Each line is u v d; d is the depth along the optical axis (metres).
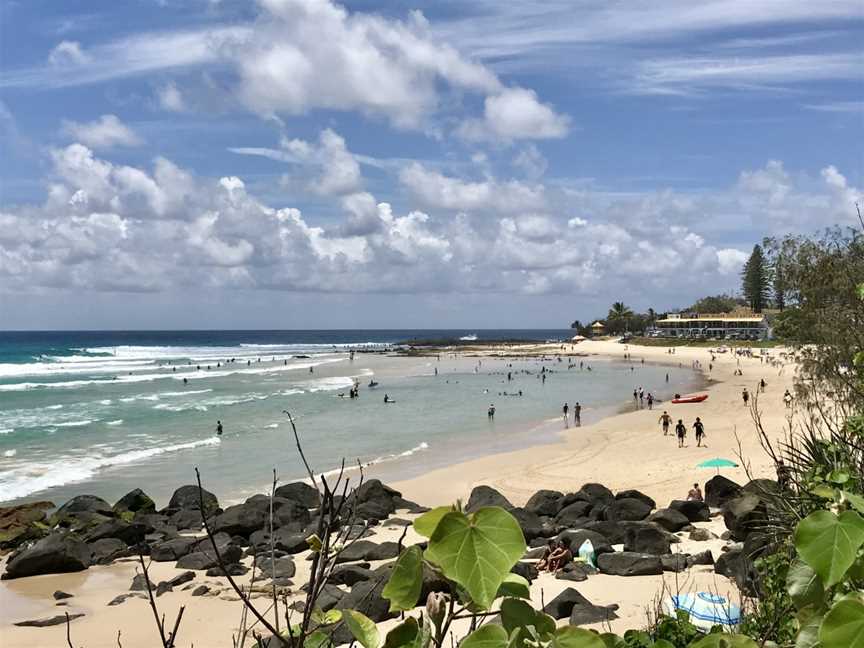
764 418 39.25
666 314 180.25
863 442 5.55
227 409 50.59
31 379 73.94
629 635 3.22
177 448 34.78
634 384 74.88
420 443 36.38
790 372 81.31
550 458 30.91
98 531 19.17
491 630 1.68
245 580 15.41
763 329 135.12
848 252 16.12
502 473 27.77
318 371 93.75
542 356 135.88
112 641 12.43
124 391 62.84
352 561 15.65
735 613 8.69
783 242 16.75
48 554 16.48
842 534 1.96
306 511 21.11
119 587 15.48
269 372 90.69
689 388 68.75
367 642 1.86
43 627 13.20
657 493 22.84
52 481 27.83
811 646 2.13
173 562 17.30
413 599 1.78
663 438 35.41
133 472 29.58
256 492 25.92
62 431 40.03
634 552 15.32
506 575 1.49
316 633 2.42
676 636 5.62
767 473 22.83
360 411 50.12
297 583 14.99
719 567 13.30
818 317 15.05
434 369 98.44
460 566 1.50
